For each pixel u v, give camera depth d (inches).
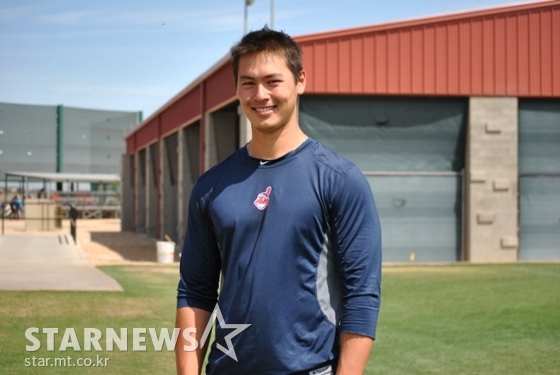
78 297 418.9
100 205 2161.7
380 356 291.4
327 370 106.3
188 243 118.0
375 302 106.3
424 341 319.3
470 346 309.3
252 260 107.8
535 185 764.6
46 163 2479.1
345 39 708.0
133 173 1609.3
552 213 766.5
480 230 746.2
